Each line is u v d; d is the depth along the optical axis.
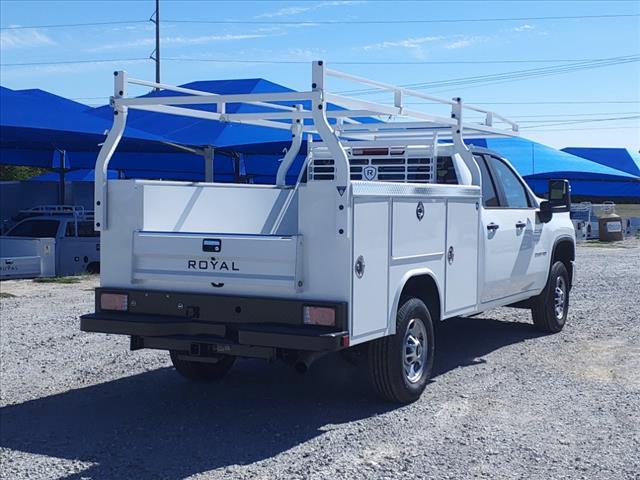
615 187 47.00
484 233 8.56
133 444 6.27
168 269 6.82
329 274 6.25
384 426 6.62
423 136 9.52
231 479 5.47
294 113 7.98
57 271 18.84
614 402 7.30
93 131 16.77
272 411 7.15
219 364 8.24
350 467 5.67
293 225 7.92
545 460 5.78
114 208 7.04
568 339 10.38
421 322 7.31
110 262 7.06
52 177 33.25
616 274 19.06
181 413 7.12
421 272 7.24
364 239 6.39
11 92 16.97
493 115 9.48
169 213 7.25
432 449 6.04
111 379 8.39
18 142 20.88
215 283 6.62
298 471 5.60
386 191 6.66
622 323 11.59
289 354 6.50
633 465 5.68
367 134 9.76
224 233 7.08
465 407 7.16
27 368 8.84
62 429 6.67
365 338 6.45
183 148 20.42
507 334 10.75
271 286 6.39
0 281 17.41
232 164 26.45
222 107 8.24
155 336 6.64
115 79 7.11
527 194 10.07
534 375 8.37
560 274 10.80
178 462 5.84
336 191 6.19
